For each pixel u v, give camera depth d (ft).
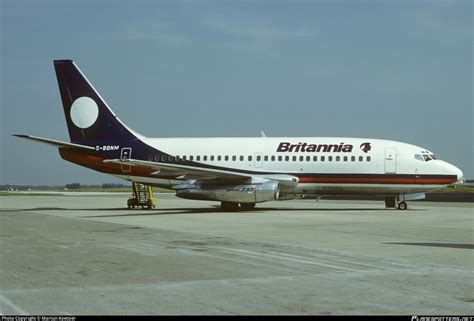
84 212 142.10
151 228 91.66
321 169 142.20
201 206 175.94
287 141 147.02
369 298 37.86
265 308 35.24
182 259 55.88
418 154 139.95
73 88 154.40
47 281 44.37
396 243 69.10
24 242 71.51
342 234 80.38
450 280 44.11
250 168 146.30
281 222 103.50
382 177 139.95
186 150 150.00
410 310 34.47
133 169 151.02
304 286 42.04
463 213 129.70
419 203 192.03
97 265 52.24
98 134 153.79
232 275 46.78
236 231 85.76
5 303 36.73
